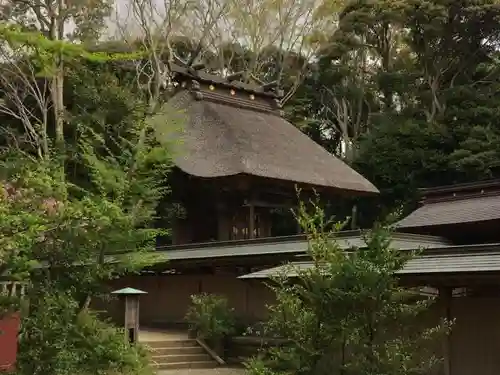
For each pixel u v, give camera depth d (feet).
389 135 113.70
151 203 29.84
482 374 32.68
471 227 62.75
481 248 35.63
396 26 125.08
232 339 50.19
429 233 66.08
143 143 30.19
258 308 53.98
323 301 24.30
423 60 121.29
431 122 112.27
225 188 66.80
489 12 110.22
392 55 134.10
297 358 24.49
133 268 28.43
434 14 112.06
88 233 25.57
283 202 72.69
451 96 113.70
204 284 60.90
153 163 29.43
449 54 118.42
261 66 120.78
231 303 57.11
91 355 26.03
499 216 59.47
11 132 76.07
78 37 82.74
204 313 50.83
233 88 85.40
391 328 27.45
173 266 60.34
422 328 34.42
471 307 33.76
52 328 25.11
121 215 25.77
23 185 24.64
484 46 117.91
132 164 28.66
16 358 24.61
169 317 63.93
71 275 26.48
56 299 25.81
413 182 110.32
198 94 80.48
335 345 24.27
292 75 127.24
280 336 30.83
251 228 67.51
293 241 55.26
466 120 110.52
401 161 110.11
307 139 85.92
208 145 70.44
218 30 114.73
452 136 110.32
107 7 90.74
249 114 83.66
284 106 123.44
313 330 24.52
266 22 116.78
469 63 120.57
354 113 135.03
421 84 124.36
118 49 88.38
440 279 31.83
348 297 23.56
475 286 33.22
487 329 32.91
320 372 24.09
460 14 113.29
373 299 23.53
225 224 69.46
